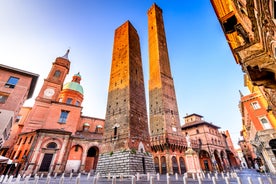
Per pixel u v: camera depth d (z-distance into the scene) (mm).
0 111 22906
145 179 19109
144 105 31516
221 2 13227
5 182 14617
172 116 42188
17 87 26031
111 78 33812
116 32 41812
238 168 57719
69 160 33500
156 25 59438
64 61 52844
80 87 54031
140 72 35406
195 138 50625
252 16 7770
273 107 19141
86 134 46531
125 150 22281
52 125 38438
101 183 15539
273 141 26016
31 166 28094
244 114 35219
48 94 43750
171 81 50469
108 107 29953
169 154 34531
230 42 15555
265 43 8141
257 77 10078
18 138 35844
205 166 45031
